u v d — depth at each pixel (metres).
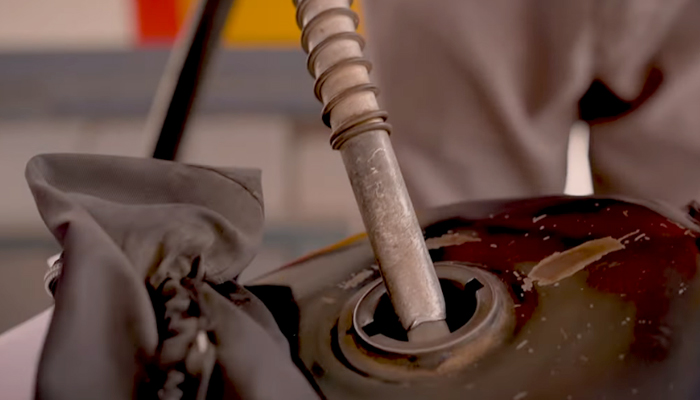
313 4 0.44
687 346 0.37
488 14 0.68
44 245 1.83
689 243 0.44
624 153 0.72
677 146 0.69
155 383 0.36
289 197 1.96
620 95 0.71
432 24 0.69
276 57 2.26
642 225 0.46
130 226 0.41
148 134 0.89
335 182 2.01
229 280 0.46
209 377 0.36
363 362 0.40
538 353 0.38
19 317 1.63
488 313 0.40
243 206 0.47
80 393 0.33
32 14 2.26
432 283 0.41
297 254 1.78
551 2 0.67
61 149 2.14
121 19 2.25
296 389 0.37
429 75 0.72
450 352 0.38
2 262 1.76
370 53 0.74
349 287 0.47
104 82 2.27
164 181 0.46
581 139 0.77
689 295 0.40
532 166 0.74
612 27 0.66
